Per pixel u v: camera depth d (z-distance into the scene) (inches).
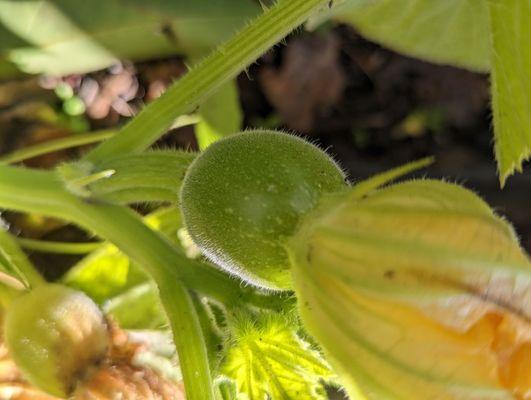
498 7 9.7
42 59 13.4
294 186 8.1
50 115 14.9
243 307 8.5
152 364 10.2
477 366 6.9
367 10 12.1
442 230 7.0
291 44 18.7
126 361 10.1
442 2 11.7
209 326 8.5
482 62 12.4
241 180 8.1
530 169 20.4
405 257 7.0
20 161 14.8
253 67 18.6
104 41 13.5
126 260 11.8
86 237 13.9
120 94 15.4
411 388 7.0
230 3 13.8
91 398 9.5
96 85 15.2
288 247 7.8
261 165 8.2
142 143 9.3
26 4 13.1
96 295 11.8
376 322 7.1
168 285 8.6
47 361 9.3
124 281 11.8
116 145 9.2
